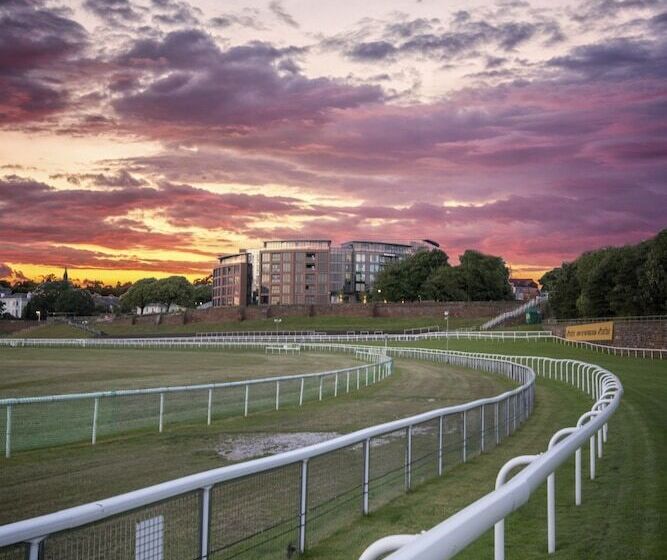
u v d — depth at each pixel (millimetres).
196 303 181750
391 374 36281
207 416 18734
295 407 21250
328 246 146500
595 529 7008
